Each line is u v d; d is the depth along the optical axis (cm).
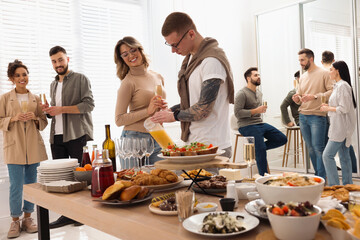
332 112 358
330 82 416
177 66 494
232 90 183
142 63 300
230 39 565
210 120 180
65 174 174
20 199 337
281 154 544
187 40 184
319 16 497
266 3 568
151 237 102
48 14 393
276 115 558
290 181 102
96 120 427
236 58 574
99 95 430
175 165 135
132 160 256
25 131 337
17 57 372
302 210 84
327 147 366
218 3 548
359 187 123
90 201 138
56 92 351
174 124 482
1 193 359
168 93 483
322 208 97
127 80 293
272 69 562
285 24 538
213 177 152
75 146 341
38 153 340
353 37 462
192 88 185
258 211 102
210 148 144
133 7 457
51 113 323
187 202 105
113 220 117
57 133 344
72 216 139
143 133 287
